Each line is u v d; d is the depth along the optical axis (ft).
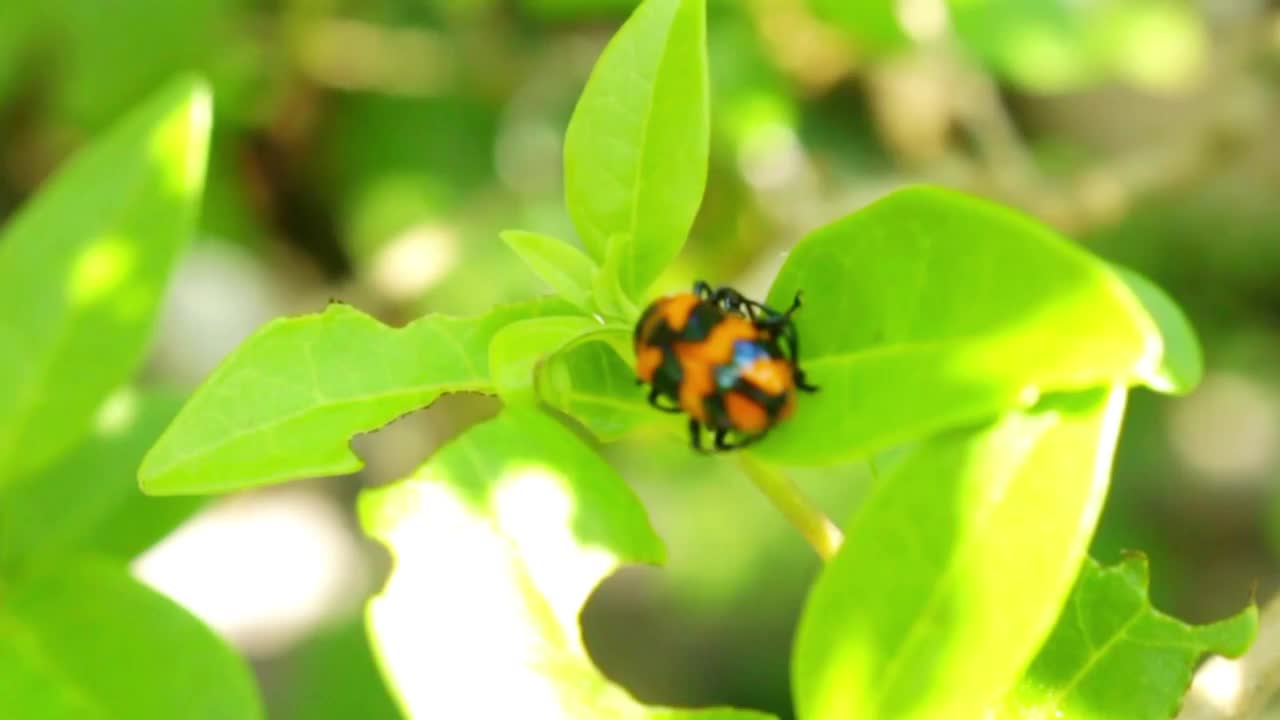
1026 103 1.41
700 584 1.14
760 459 0.45
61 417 0.58
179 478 0.46
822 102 1.21
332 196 1.28
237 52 1.12
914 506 0.42
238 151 1.23
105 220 0.58
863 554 0.42
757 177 0.95
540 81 1.14
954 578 0.42
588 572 0.45
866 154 1.20
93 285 0.58
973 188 0.91
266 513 1.42
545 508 0.46
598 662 1.22
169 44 1.09
